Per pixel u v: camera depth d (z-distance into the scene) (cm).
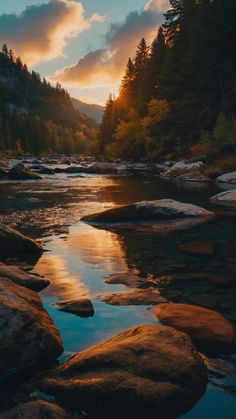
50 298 514
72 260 703
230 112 3600
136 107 6456
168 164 3797
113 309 476
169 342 354
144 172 3453
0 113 13088
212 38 3706
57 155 12525
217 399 306
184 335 372
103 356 335
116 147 6391
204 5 3994
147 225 1006
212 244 809
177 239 857
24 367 354
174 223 1021
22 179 2625
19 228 986
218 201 1432
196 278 598
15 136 12519
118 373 318
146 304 490
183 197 1577
